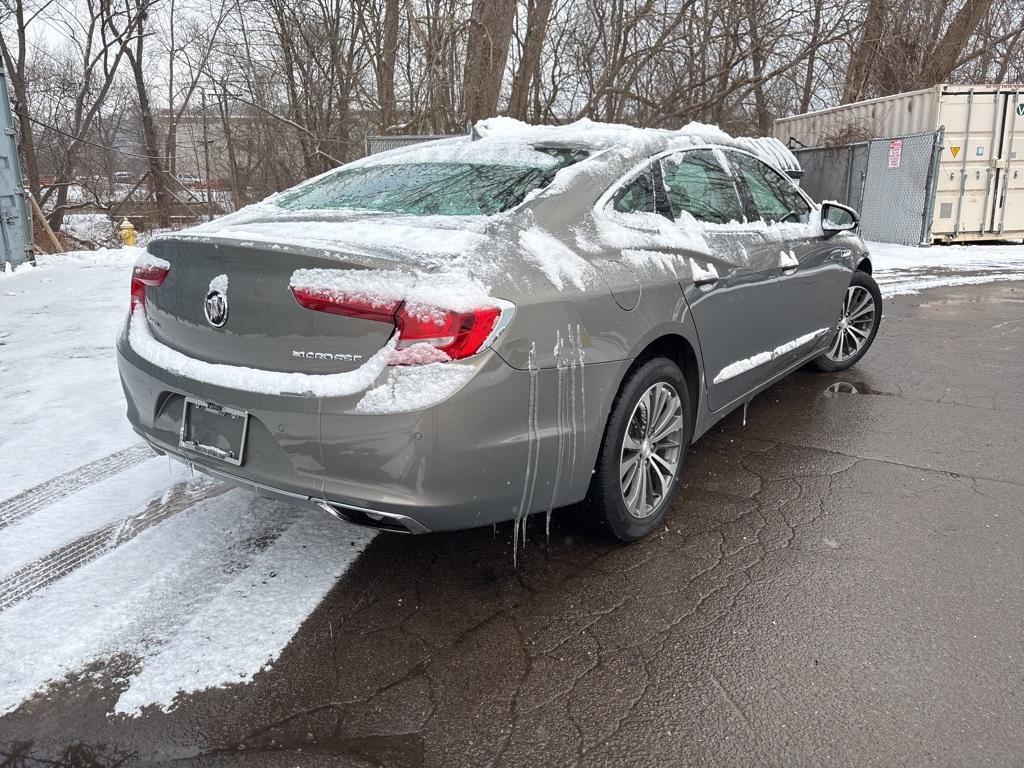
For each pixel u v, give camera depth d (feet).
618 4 52.19
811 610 8.68
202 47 77.82
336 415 7.45
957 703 7.18
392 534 10.38
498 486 8.00
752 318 12.47
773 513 11.09
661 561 9.78
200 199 80.64
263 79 76.74
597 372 8.79
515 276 8.09
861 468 12.73
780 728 6.89
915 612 8.63
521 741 6.78
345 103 67.46
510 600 8.91
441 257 7.79
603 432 9.13
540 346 8.09
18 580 9.07
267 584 9.14
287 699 7.27
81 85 71.56
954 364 19.33
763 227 13.33
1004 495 11.64
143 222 70.74
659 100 59.36
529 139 11.10
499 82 43.04
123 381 9.75
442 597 8.96
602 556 9.90
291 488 7.84
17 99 64.49
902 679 7.52
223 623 8.37
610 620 8.54
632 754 6.63
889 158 45.39
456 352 7.43
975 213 43.34
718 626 8.41
